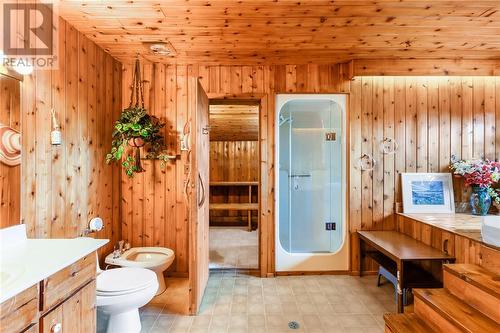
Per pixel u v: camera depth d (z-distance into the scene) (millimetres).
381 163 3348
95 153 2693
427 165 3367
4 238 1618
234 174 5941
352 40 2672
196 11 2143
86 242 1701
